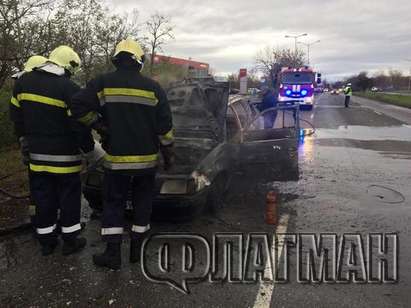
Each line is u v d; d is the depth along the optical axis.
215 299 3.66
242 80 26.22
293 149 7.88
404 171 8.57
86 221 5.47
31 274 4.04
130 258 4.29
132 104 3.95
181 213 5.00
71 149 4.34
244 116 7.38
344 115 23.30
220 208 5.90
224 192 6.09
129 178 4.13
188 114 6.45
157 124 4.07
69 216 4.40
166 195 4.90
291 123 8.81
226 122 6.64
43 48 8.85
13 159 8.55
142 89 3.96
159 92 4.03
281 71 27.27
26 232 5.07
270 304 3.58
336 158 9.98
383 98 45.91
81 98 3.88
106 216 4.11
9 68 8.52
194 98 6.56
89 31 12.89
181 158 5.47
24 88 4.22
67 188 4.38
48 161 4.25
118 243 4.13
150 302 3.59
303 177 7.93
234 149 6.49
